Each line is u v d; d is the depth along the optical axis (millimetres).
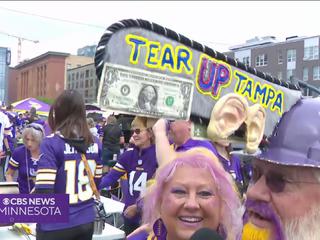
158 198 1413
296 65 45250
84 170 2916
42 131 4301
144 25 1054
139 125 3523
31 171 4234
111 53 1014
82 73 51906
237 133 1252
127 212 3512
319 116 1114
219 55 1208
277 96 1336
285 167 1080
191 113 1168
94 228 3223
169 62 1107
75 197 2824
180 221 1334
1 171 9625
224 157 2283
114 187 6223
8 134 9117
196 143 1726
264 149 1189
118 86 1034
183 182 1331
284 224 1074
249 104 1274
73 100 2873
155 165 3490
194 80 1161
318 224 1044
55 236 2713
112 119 9438
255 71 1283
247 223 1169
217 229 1360
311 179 1055
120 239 3432
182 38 1123
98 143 3123
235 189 1428
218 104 1200
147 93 1075
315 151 1064
